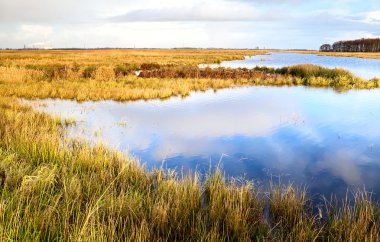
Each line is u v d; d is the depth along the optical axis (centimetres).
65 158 629
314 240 385
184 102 1532
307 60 6319
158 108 1377
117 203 448
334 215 446
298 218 448
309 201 529
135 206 449
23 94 1561
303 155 786
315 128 1048
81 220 404
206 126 1068
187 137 938
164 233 414
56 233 366
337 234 409
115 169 610
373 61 6094
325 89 2042
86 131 967
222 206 462
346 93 1859
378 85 2188
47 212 390
